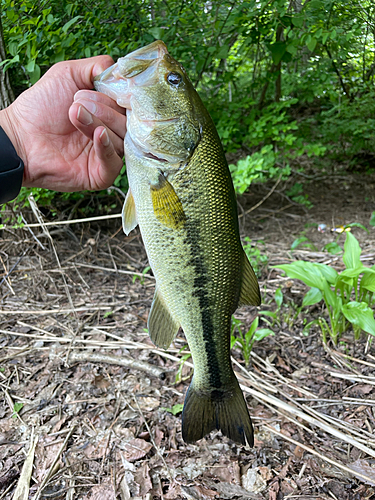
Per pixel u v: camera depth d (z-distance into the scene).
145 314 0.59
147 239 0.28
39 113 0.30
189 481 0.35
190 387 0.31
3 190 0.27
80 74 0.30
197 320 0.29
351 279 0.51
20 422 0.41
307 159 1.27
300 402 0.44
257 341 0.53
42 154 0.30
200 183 0.27
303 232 0.86
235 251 0.29
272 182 1.12
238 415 0.31
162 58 0.27
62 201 0.81
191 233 0.28
